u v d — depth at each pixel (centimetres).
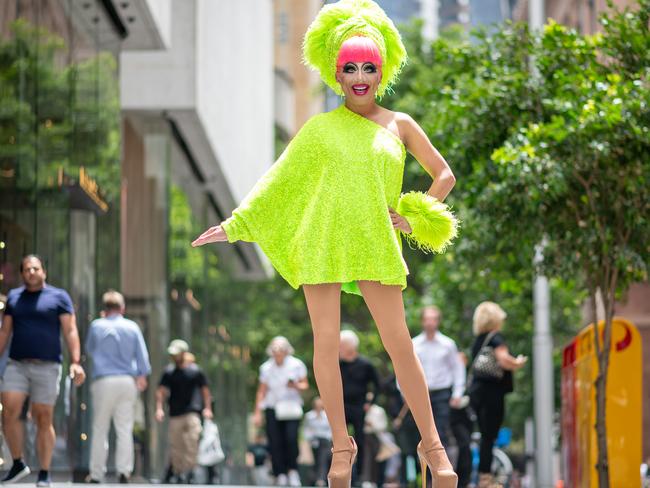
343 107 1028
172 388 3334
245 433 7462
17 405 2052
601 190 2109
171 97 3975
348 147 991
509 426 5991
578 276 2434
